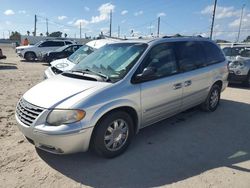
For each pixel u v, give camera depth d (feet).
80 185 11.52
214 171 12.68
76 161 13.38
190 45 18.95
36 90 13.91
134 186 11.50
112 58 15.84
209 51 20.88
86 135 12.28
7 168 12.66
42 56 69.05
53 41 78.54
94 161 13.41
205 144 15.71
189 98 18.30
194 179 12.00
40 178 11.94
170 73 16.53
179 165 13.20
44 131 11.83
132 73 14.26
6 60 76.69
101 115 12.59
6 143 15.24
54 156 13.82
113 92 13.17
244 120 20.13
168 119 19.92
